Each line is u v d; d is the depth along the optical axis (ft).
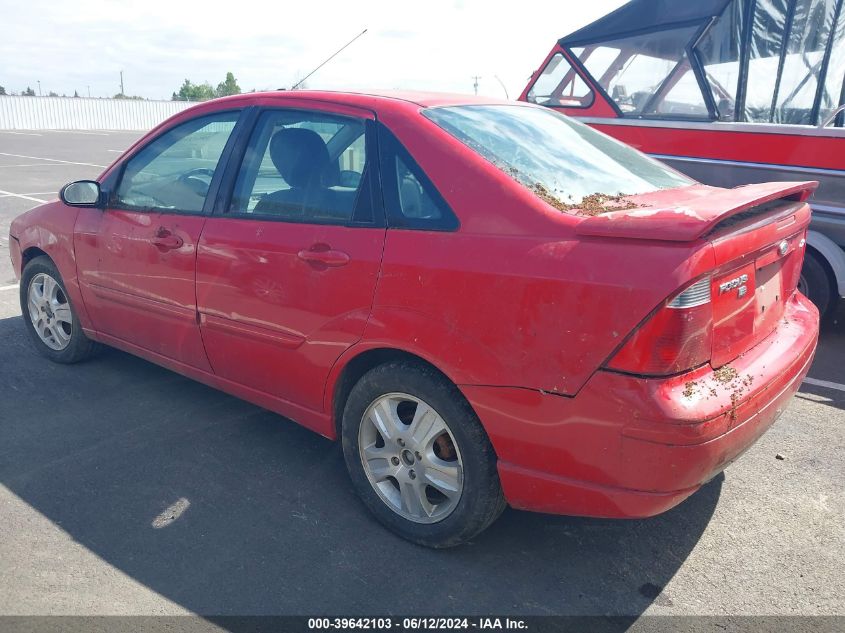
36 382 14.99
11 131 121.39
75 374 15.44
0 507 10.54
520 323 8.22
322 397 10.56
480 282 8.50
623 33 22.39
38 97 130.00
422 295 8.97
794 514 10.80
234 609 8.59
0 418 13.37
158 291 12.61
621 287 7.60
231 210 11.49
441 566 9.48
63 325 15.78
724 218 7.73
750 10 20.11
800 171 19.11
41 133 116.78
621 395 7.66
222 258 11.32
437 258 8.89
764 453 12.71
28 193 44.37
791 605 8.86
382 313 9.37
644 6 21.84
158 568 9.30
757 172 19.90
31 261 15.71
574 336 7.88
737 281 8.37
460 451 9.08
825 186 18.79
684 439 7.52
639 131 22.21
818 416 14.29
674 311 7.46
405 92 11.24
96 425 13.20
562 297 7.93
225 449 12.45
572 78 23.91
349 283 9.68
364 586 9.05
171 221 12.26
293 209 10.64
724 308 8.19
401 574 9.30
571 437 8.08
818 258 19.15
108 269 13.58
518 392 8.32
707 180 20.98
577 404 7.95
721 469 8.32
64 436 12.76
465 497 9.17
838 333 19.72
